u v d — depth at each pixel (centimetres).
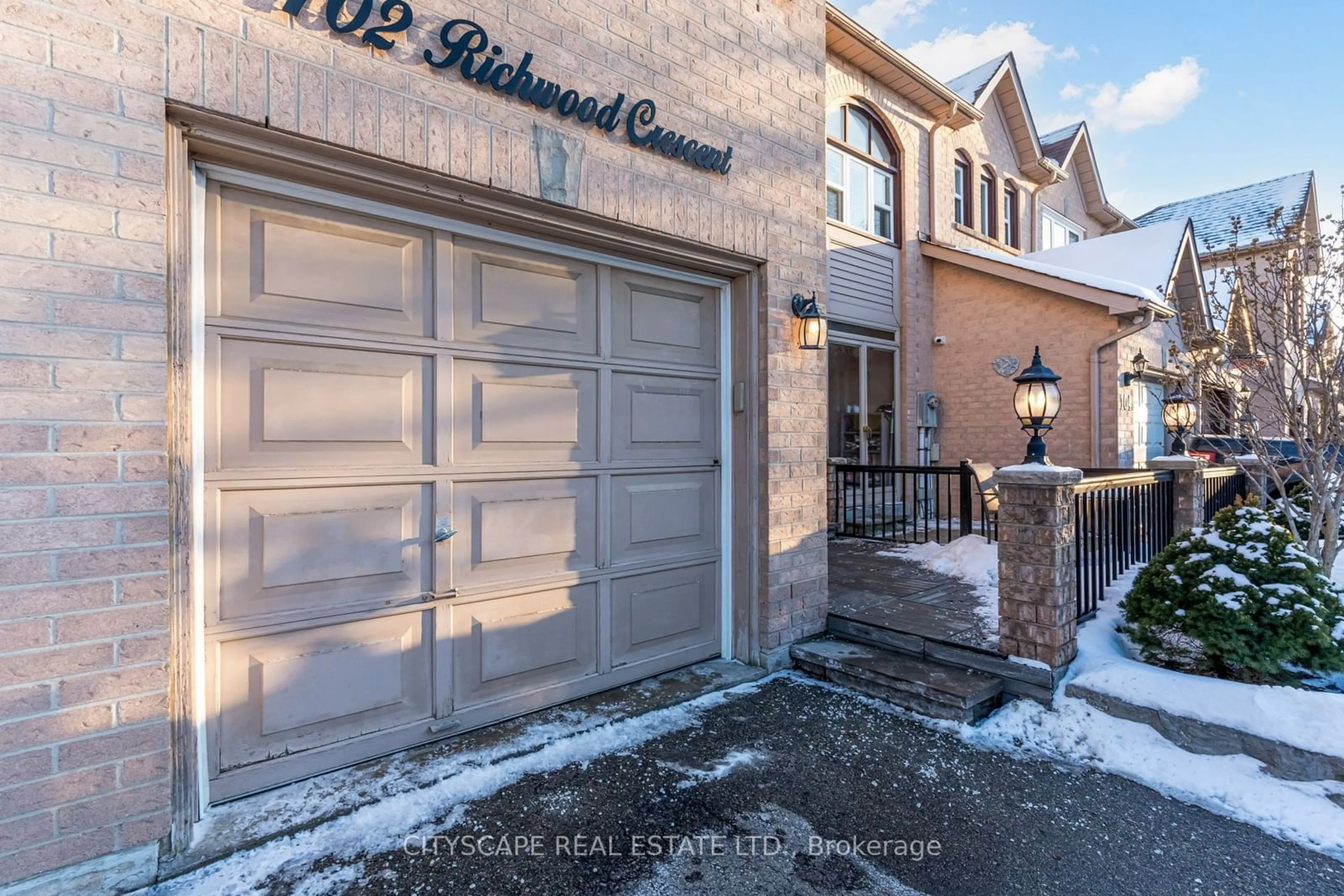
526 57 284
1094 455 805
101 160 199
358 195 266
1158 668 337
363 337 271
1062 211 1274
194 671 232
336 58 240
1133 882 213
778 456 402
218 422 241
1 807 186
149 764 208
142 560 206
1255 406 626
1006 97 1087
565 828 240
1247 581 322
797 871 218
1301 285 482
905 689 353
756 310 402
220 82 217
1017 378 376
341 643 271
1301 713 281
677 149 346
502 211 293
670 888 209
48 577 192
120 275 202
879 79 871
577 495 344
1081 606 408
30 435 189
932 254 925
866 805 258
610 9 323
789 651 409
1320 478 477
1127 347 833
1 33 186
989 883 213
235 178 240
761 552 400
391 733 284
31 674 190
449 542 297
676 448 389
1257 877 216
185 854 217
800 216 420
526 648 325
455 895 204
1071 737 309
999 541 365
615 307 359
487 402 309
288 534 257
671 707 345
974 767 290
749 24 394
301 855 220
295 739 261
